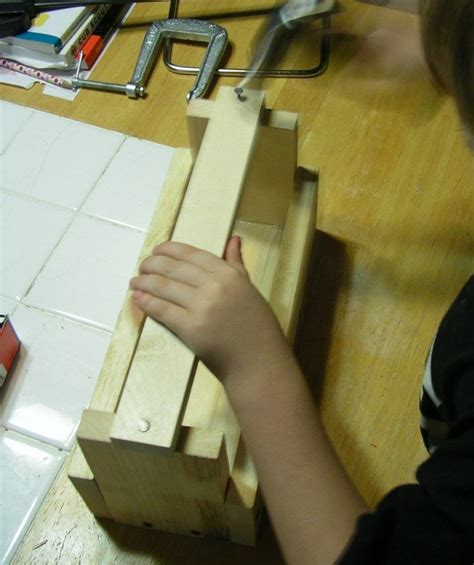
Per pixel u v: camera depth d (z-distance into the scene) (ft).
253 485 2.02
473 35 1.17
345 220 2.95
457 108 1.30
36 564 2.23
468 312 1.67
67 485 2.37
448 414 1.60
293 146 2.26
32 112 3.24
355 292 2.77
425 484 1.34
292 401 1.66
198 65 3.34
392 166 3.08
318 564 1.53
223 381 1.69
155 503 2.08
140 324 2.16
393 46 1.68
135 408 1.63
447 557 1.26
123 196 3.02
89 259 2.86
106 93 3.29
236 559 2.24
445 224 2.93
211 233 1.87
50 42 3.20
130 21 3.51
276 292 2.41
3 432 2.47
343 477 1.66
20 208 2.98
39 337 2.67
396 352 2.62
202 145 2.02
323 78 3.24
